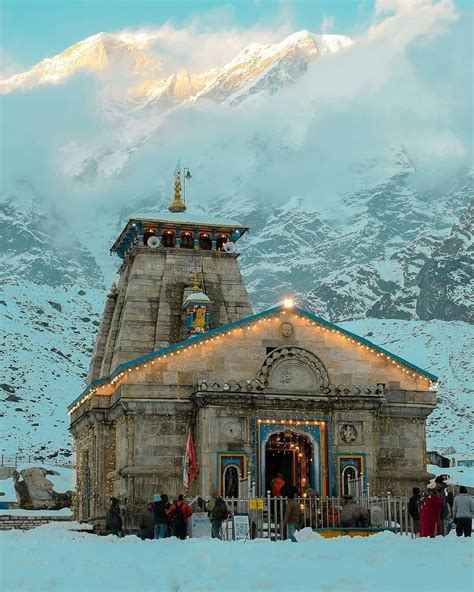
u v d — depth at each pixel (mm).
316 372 55312
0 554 33344
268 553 31234
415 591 22391
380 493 56281
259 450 53844
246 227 66125
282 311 56688
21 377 168500
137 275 63656
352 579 24344
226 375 55562
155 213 67188
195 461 53688
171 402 54562
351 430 55438
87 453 62125
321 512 47719
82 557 31906
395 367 58062
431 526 38094
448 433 152500
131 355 61094
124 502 53625
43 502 71062
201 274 64688
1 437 141375
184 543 36938
